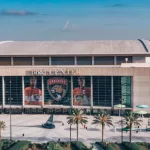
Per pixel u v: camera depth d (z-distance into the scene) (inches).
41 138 4776.1
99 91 6077.8
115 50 6343.5
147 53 6156.5
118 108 5994.1
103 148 4276.6
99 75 5994.1
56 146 4097.0
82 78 6092.5
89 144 4475.9
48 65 6323.8
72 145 4370.1
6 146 4276.6
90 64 6269.7
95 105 6117.1
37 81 6215.6
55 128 5290.4
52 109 6245.1
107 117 4512.8
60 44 6993.1
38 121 5723.4
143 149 4185.5
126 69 5940.0
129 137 4722.0
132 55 6200.8
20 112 6299.2
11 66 6181.1
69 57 6284.5
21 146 4210.1
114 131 5059.1
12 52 6451.8
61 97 6195.9
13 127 5359.3
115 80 6023.6
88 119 5792.3
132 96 5979.3
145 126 5329.7
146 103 5964.6
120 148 4256.9
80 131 5098.4
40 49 6584.6
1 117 6033.5
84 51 6338.6
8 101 6299.2
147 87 5935.0
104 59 6259.8
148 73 5910.4
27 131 5137.8
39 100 6245.1
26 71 6146.7
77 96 6151.6
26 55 6304.1
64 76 6141.7
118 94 6043.3
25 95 6264.8
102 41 7258.9
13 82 6245.1
